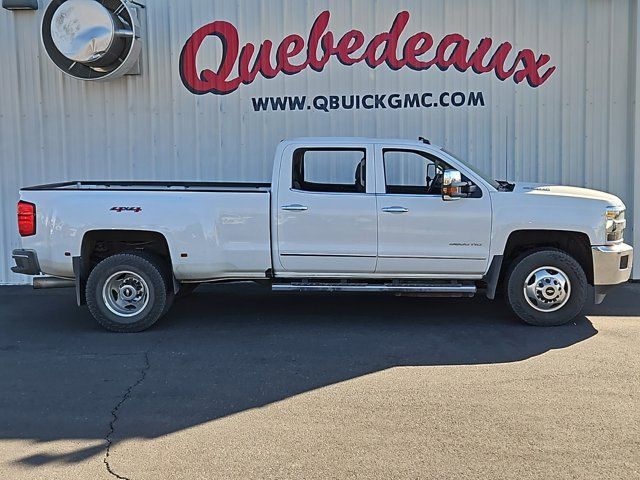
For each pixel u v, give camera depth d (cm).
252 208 722
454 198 713
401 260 723
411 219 717
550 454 413
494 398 510
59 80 1058
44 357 637
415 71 1027
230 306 848
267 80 1043
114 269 720
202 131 1057
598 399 506
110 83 1055
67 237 720
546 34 1010
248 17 1035
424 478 385
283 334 710
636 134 991
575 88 1016
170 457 417
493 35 1016
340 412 486
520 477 385
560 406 492
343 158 852
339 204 719
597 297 727
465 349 645
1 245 1062
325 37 1028
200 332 723
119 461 412
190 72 1049
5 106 1062
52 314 829
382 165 736
